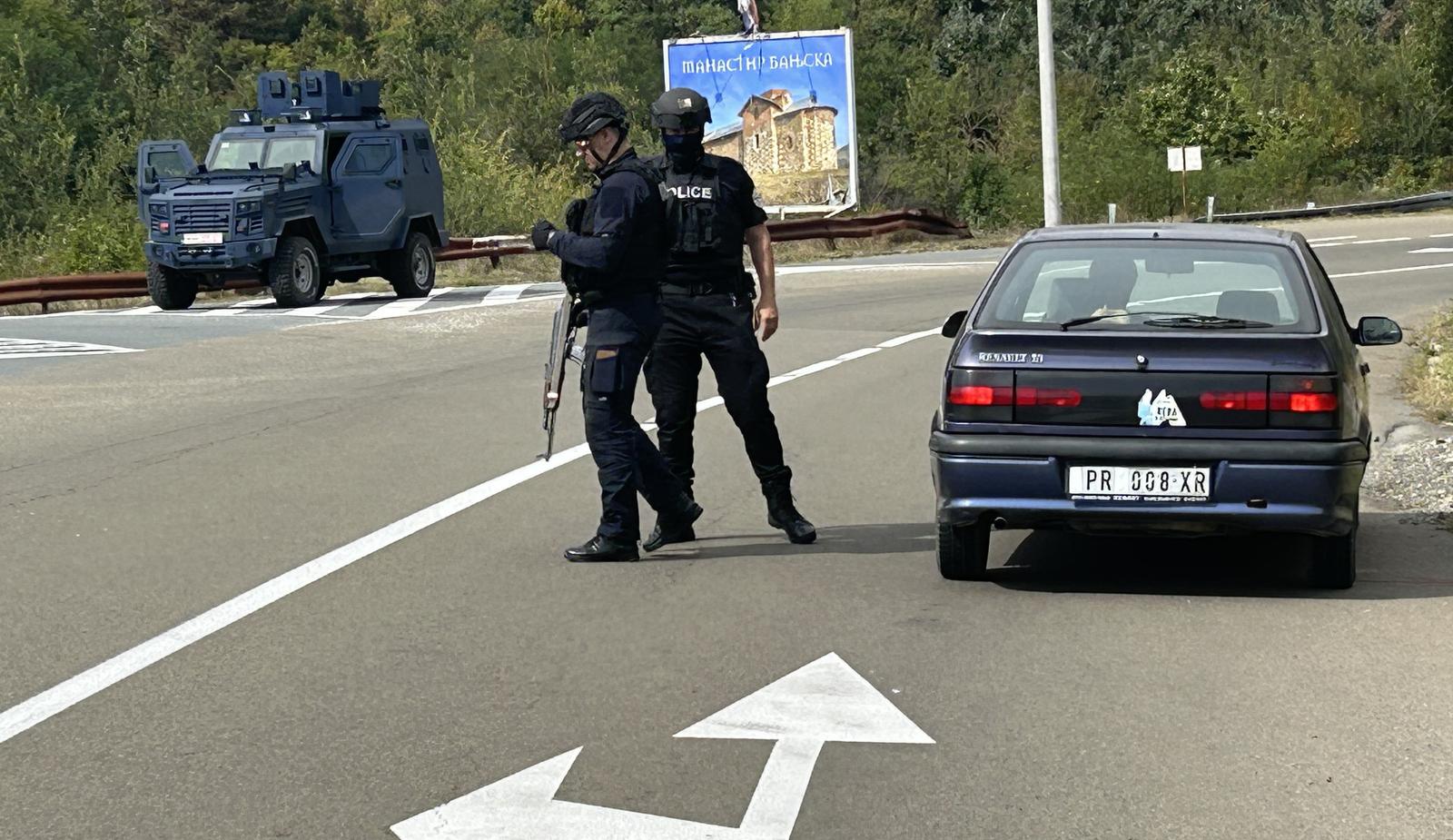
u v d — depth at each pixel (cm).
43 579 771
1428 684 588
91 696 592
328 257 2458
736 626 678
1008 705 569
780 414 1301
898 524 894
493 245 3197
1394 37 7350
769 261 840
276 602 725
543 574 774
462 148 4256
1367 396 784
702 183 813
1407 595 722
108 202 3572
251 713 570
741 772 505
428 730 548
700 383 1520
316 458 1102
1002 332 722
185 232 2308
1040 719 553
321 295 2462
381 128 2522
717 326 827
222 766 516
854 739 535
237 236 2294
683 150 815
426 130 2614
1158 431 696
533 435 1195
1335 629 664
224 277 2397
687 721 555
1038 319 738
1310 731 538
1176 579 761
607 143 790
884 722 552
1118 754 518
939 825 462
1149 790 486
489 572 778
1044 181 3209
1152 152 4900
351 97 2561
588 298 792
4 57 4569
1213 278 743
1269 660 620
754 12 4197
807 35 4150
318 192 2412
